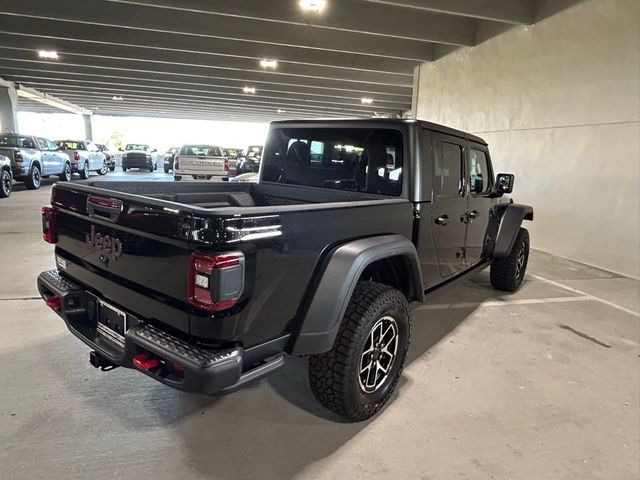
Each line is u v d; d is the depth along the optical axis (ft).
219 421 8.16
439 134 10.37
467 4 23.73
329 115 87.45
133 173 87.15
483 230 13.87
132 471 6.81
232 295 5.75
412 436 7.93
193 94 64.28
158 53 40.04
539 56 24.62
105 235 7.20
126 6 28.50
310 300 6.97
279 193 12.01
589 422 8.57
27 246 20.80
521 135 26.12
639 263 19.51
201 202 11.73
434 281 11.03
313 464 7.13
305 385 9.58
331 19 27.02
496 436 8.02
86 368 9.77
